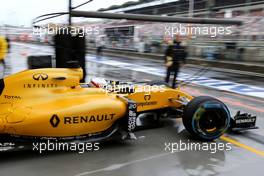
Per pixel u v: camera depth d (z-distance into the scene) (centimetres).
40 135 414
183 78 1312
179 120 615
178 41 1014
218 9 2039
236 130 545
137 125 571
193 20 679
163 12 2434
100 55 2541
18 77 426
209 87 1090
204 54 1925
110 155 437
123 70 1602
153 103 541
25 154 433
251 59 1700
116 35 2842
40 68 475
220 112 495
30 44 3747
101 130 457
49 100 435
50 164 405
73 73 466
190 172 391
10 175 374
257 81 1256
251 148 478
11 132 396
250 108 765
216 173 391
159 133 534
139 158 429
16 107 412
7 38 1351
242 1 1953
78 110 428
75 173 382
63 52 605
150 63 2028
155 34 2411
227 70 1633
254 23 1766
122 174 381
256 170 403
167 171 392
